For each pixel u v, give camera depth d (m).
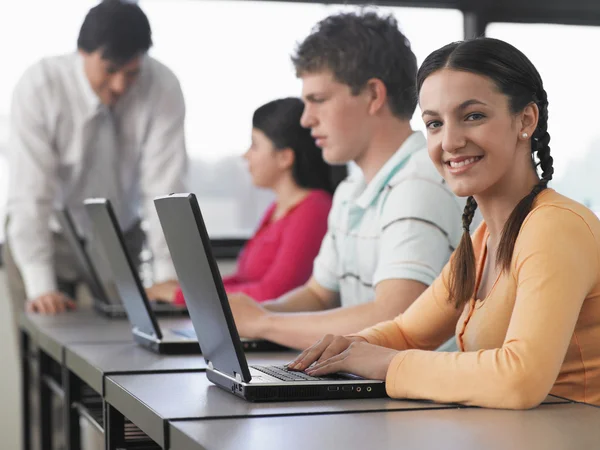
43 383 3.11
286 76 4.55
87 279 3.57
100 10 3.57
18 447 4.41
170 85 3.89
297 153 3.26
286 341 2.10
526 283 1.39
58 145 3.78
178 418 1.32
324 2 4.53
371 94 2.36
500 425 1.24
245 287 3.14
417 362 1.45
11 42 4.25
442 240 2.10
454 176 1.50
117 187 3.92
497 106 1.46
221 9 4.49
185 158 3.95
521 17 4.55
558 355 1.34
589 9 4.53
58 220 3.70
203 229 1.45
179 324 2.76
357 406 1.40
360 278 2.42
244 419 1.32
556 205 1.45
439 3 4.56
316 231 3.15
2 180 4.11
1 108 4.20
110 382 1.76
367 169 2.42
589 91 4.54
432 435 1.18
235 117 4.57
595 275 1.41
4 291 4.37
